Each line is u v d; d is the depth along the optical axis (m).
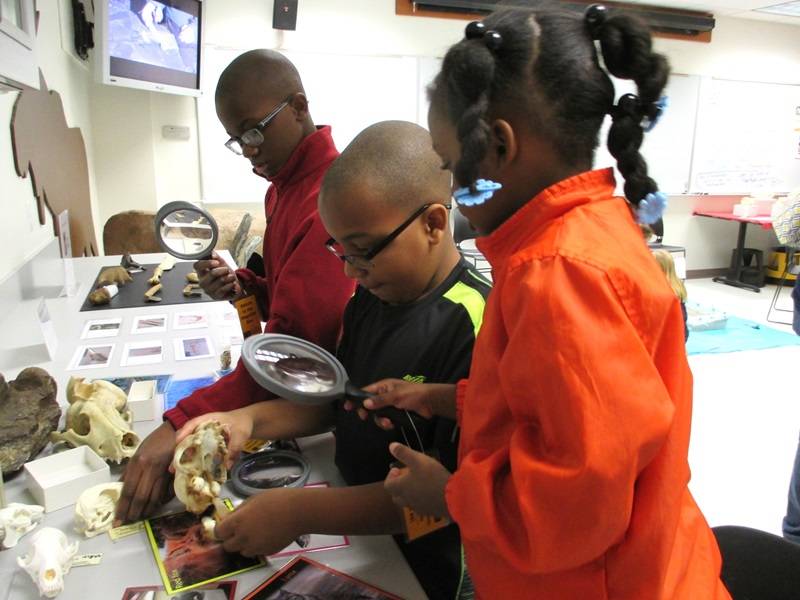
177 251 1.60
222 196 4.95
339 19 4.97
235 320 1.84
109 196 4.49
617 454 0.50
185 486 0.81
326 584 0.73
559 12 0.62
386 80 5.20
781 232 2.30
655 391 0.53
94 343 1.63
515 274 0.57
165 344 1.62
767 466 2.65
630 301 0.54
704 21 5.70
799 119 6.52
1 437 0.94
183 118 4.71
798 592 0.89
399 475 0.74
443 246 0.93
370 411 0.85
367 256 0.86
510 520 0.57
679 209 6.37
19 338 1.64
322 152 1.37
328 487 0.91
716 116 6.16
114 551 0.78
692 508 0.76
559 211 0.59
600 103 0.60
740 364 3.88
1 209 1.91
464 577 0.89
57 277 2.34
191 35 4.29
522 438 0.56
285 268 1.17
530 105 0.59
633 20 0.60
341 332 1.12
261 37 4.83
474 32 0.61
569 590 0.61
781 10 5.61
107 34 3.51
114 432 0.99
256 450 1.05
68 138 3.22
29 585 0.72
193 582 0.73
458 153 0.62
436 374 0.90
